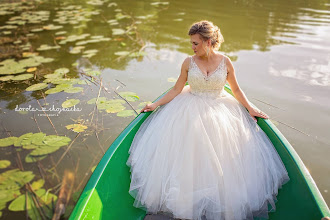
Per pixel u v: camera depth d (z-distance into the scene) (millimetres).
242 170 1516
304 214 1325
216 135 1553
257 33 4418
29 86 3100
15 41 4496
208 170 1471
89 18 5707
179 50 4012
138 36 4582
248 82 3045
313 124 2393
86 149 2201
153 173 1533
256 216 1511
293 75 3156
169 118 1712
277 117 2488
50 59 3781
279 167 1607
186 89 1979
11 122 2529
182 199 1442
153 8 6363
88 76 3352
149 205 1523
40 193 1794
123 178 1655
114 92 2990
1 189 1818
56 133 2383
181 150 1537
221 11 5730
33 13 6270
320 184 1841
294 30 4496
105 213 1388
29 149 2172
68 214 1646
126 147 1769
